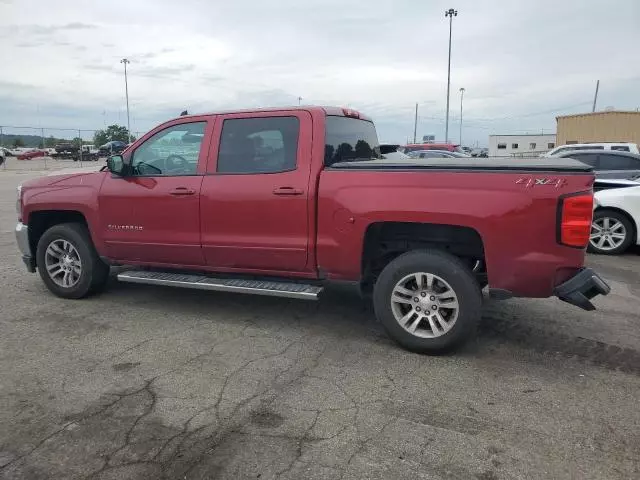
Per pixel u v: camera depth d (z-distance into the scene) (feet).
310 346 14.75
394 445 9.91
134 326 16.33
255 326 16.35
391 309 14.19
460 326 13.53
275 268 15.58
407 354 14.21
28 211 19.12
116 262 18.17
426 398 11.76
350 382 12.53
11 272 23.11
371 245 14.90
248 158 15.75
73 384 12.38
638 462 9.48
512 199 12.80
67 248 18.92
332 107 16.24
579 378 12.80
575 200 12.39
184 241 16.52
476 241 14.37
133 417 10.90
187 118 16.67
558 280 12.84
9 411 11.13
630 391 12.14
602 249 28.73
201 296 19.57
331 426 10.57
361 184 14.08
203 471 9.15
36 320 16.85
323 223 14.61
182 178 16.43
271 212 15.15
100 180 17.93
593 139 115.14
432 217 13.39
